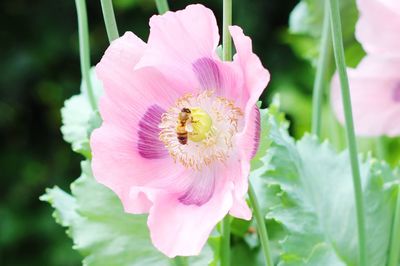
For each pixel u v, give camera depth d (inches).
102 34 78.2
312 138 24.7
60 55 76.0
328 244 23.5
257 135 20.7
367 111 26.8
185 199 21.7
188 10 20.7
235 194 20.3
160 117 21.9
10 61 74.8
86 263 23.9
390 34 26.0
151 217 20.5
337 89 26.7
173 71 21.7
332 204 24.0
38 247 68.2
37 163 77.3
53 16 76.3
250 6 71.9
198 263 23.7
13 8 75.2
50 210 69.4
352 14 30.2
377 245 23.8
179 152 21.9
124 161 21.5
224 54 21.1
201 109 22.0
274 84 67.3
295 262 23.2
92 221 24.1
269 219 24.4
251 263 24.5
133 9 74.9
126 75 21.5
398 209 23.6
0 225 68.4
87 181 24.1
